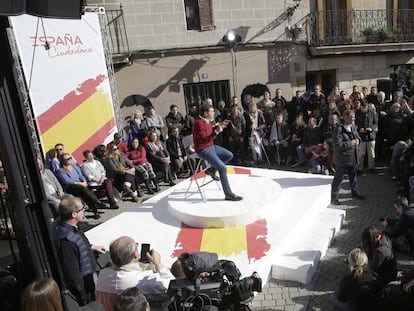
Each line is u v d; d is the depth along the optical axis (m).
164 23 10.74
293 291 4.52
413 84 13.30
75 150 8.56
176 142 9.11
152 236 5.49
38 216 2.13
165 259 4.85
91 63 8.66
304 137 9.11
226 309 2.73
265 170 8.03
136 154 8.55
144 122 9.62
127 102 10.87
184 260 3.00
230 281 2.94
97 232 5.74
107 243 5.39
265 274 4.67
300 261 4.82
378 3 12.36
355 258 3.79
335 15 12.03
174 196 6.42
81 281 3.48
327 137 8.61
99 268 4.21
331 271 4.89
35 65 7.67
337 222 5.95
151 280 3.13
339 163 6.76
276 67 11.90
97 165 7.79
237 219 5.49
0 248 3.79
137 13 10.46
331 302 4.24
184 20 10.91
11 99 1.96
